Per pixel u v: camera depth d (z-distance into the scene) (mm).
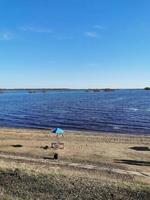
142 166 34438
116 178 27766
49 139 51188
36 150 41750
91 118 90188
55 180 24797
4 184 24500
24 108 128375
